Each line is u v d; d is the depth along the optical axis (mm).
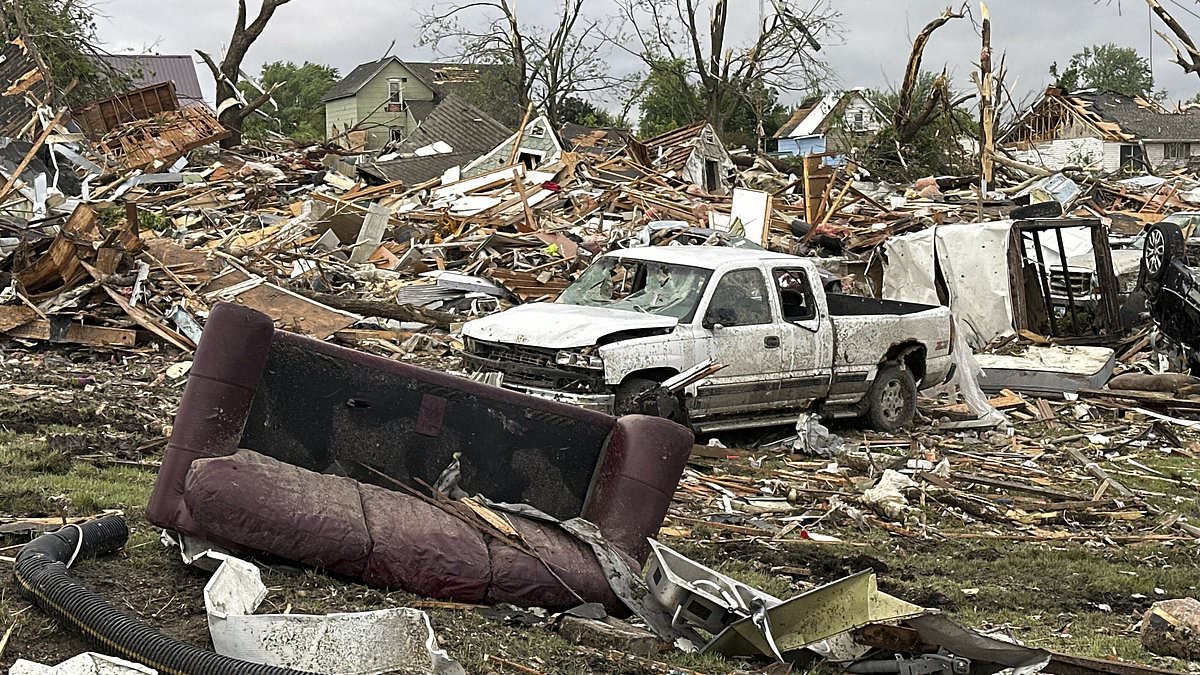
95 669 4270
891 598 5535
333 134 65875
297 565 5945
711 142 42062
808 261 12875
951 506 10227
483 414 6797
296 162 39594
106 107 38125
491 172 33062
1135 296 19938
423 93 82062
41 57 36500
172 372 14125
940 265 19078
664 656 5605
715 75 61750
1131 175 48406
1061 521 9984
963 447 12859
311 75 105625
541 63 62719
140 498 8023
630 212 28969
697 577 6031
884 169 46531
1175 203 35312
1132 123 64625
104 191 29266
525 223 25969
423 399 6711
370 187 34312
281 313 16625
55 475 8695
